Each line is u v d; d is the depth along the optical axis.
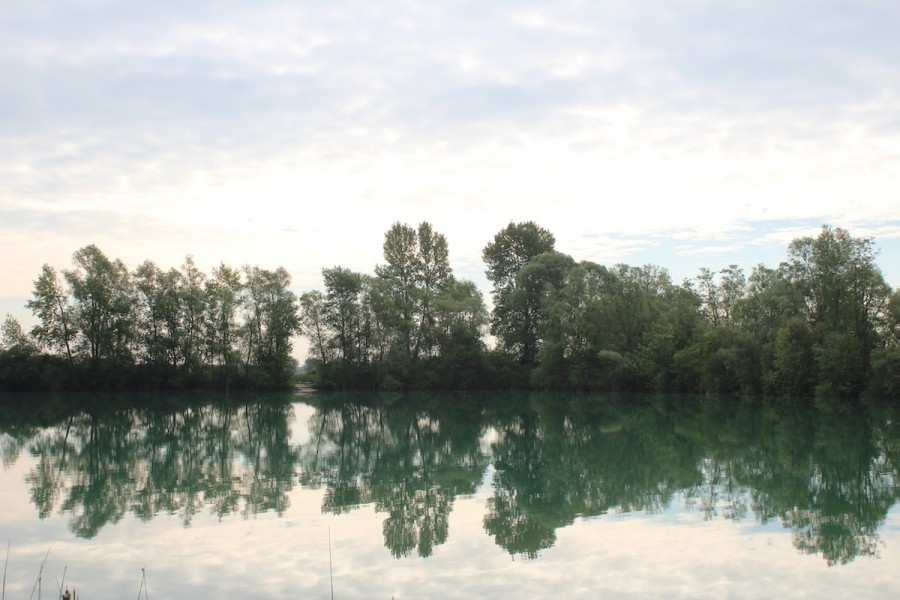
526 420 52.41
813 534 17.41
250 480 26.69
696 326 80.12
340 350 91.88
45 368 80.62
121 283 83.94
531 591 13.53
